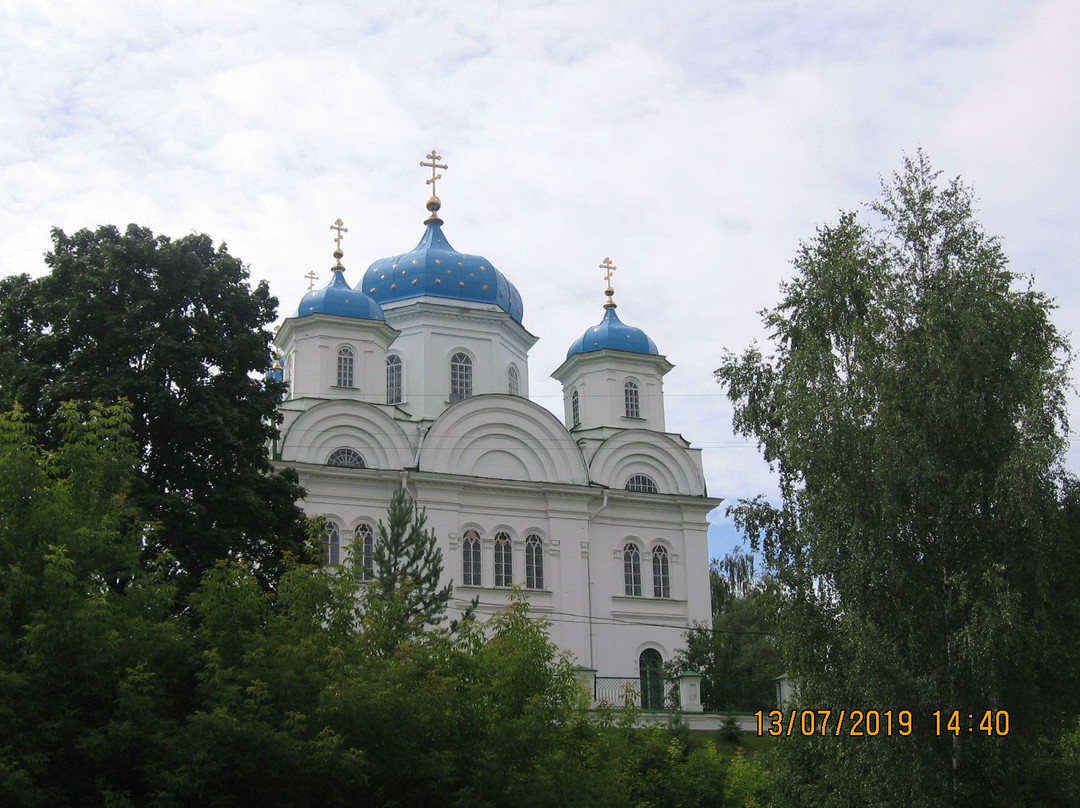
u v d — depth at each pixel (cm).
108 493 2523
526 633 2598
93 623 2072
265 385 3609
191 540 3139
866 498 2748
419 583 4372
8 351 3362
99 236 3622
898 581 2667
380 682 2284
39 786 2017
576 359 6512
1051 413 2827
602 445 6128
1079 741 2884
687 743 3700
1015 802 2562
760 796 3238
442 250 6606
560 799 2403
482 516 5734
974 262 2959
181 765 2042
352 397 5928
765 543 3027
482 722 2389
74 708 2086
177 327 3403
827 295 3047
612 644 5778
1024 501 2594
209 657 2253
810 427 2838
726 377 3225
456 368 6334
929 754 2552
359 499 5588
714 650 5275
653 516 6056
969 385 2772
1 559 2184
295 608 2503
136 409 3259
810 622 2798
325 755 2111
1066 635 2702
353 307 6069
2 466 2283
